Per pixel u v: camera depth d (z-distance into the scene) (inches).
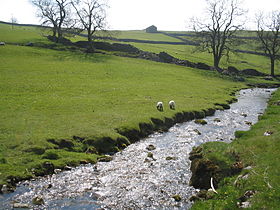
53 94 1364.4
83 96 1376.7
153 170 665.6
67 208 491.5
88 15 3289.9
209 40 3299.7
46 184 578.9
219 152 673.6
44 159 671.1
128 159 742.5
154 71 2471.7
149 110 1200.8
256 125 962.1
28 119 936.9
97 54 3056.1
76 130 862.5
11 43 3056.1
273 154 596.4
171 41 5462.6
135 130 954.7
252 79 2977.4
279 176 489.7
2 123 869.8
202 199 519.8
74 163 687.1
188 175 638.5
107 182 597.9
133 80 1993.1
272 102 1598.2
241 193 478.6
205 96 1723.7
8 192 534.9
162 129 1059.9
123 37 5551.2
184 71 2758.4
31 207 489.4
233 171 585.6
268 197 431.8
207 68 3161.9
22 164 636.1
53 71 1973.4
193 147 824.3
